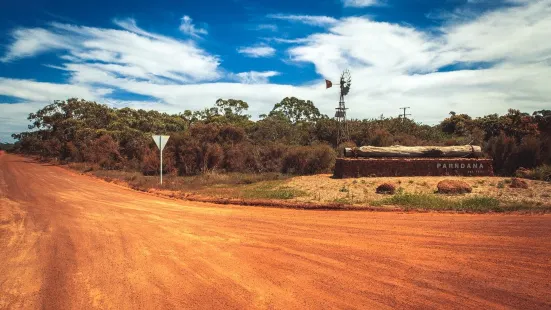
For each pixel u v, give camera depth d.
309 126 36.31
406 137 27.67
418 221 9.12
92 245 7.72
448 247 6.88
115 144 33.50
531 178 15.88
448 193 12.76
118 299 5.00
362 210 10.88
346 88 28.92
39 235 8.62
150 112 53.44
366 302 4.70
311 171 21.83
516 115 28.25
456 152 17.92
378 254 6.62
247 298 4.93
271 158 24.33
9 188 18.20
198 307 4.69
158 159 25.84
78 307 4.78
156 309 4.66
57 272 6.09
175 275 5.87
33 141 60.84
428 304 4.57
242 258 6.65
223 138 28.59
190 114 56.28
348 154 18.27
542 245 6.80
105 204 13.26
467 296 4.77
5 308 4.77
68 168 33.16
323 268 6.00
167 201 14.03
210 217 10.55
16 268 6.31
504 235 7.55
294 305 4.68
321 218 9.91
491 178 16.08
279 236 8.12
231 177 20.70
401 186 14.54
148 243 7.81
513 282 5.17
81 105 51.19
